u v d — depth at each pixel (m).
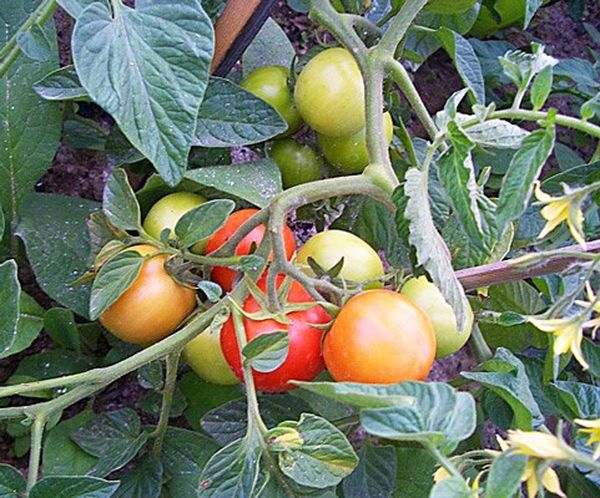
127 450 0.49
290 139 0.57
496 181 0.73
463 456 0.38
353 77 0.51
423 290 0.47
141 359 0.43
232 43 0.53
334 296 0.43
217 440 0.49
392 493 0.51
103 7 0.38
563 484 0.54
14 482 0.41
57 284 0.51
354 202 0.58
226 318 0.42
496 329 0.58
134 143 0.37
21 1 0.52
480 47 0.80
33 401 0.55
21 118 0.53
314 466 0.39
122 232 0.46
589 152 0.86
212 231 0.43
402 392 0.32
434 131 0.50
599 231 0.58
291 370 0.43
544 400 0.54
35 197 0.53
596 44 0.94
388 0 0.63
